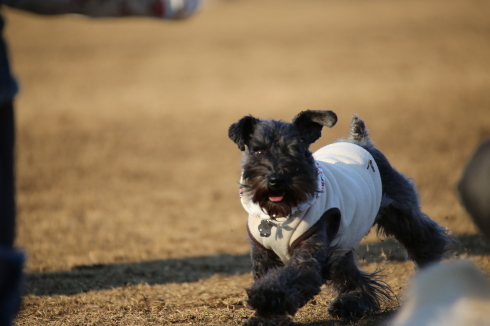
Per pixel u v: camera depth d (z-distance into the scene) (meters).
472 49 40.81
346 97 28.39
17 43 51.22
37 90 33.47
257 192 5.68
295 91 30.66
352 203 6.08
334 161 6.44
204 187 16.16
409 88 29.73
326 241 5.79
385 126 22.06
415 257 7.13
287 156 5.77
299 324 6.27
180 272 9.23
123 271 9.25
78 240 11.41
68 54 45.91
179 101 29.64
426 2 71.69
